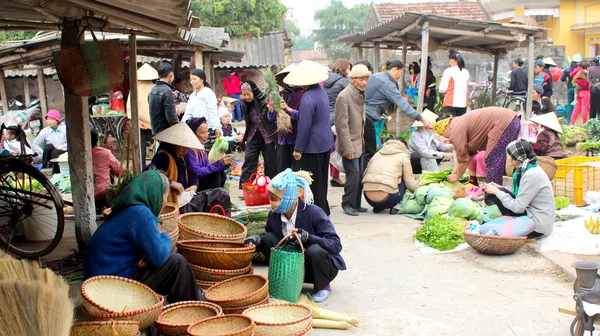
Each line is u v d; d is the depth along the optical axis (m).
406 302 4.86
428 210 7.29
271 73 7.93
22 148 7.10
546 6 28.97
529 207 6.01
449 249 6.13
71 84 5.37
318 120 7.11
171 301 4.23
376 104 8.60
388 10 23.92
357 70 7.50
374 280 5.36
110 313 3.47
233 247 4.79
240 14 24.78
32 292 2.26
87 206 5.76
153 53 14.13
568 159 8.20
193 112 9.05
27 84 21.20
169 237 4.26
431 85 13.91
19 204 6.09
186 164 6.12
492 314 4.59
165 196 4.26
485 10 24.02
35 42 10.09
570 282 5.16
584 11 28.58
